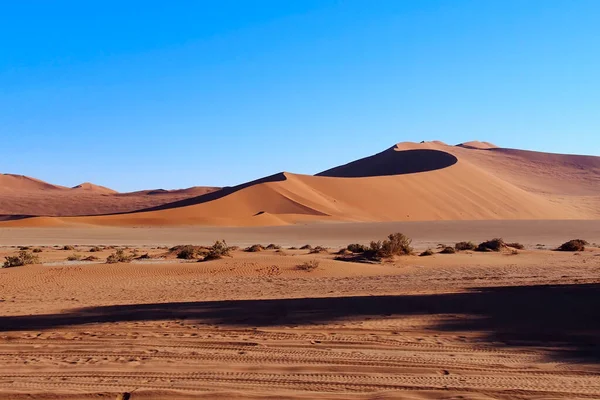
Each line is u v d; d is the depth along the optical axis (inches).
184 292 713.0
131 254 1504.7
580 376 287.0
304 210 4244.6
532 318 431.2
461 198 4859.7
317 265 1008.9
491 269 1028.5
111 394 263.7
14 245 2145.7
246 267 999.0
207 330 412.8
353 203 4589.1
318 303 524.1
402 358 322.3
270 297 635.5
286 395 258.7
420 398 253.9
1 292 745.0
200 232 2886.3
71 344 373.7
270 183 4736.7
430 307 488.7
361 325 416.8
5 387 277.1
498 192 5132.9
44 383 283.6
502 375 289.0
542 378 283.6
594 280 762.2
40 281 848.9
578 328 394.6
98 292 727.1
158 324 440.5
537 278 846.5
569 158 7578.7
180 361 323.0
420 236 2391.7
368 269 1018.7
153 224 3585.1
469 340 365.4
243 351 344.5
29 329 432.5
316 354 333.7
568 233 2438.5
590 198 5895.7
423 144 7628.0
